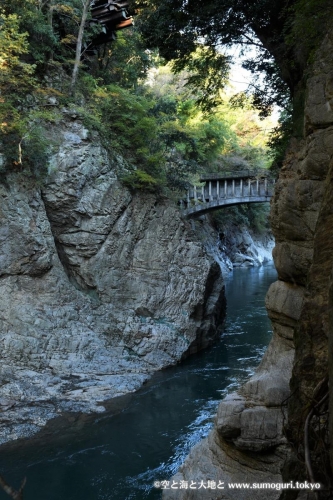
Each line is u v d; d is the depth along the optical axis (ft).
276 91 60.54
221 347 73.36
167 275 71.20
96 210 67.77
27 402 50.29
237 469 26.32
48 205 66.13
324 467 13.66
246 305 102.22
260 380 27.76
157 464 38.99
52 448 41.75
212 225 159.12
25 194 62.59
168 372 62.59
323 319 15.85
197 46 56.80
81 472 37.88
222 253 158.81
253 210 186.39
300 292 28.76
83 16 76.48
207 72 62.39
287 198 28.55
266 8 46.57
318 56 28.48
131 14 75.56
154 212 73.20
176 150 109.70
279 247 29.53
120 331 65.16
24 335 57.98
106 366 60.54
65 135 68.18
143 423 46.73
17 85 64.95
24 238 61.05
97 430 45.29
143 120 78.54
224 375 60.70
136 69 101.45
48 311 60.90
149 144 86.12
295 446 16.20
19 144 61.00
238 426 25.98
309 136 27.78
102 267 67.62
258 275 146.92
